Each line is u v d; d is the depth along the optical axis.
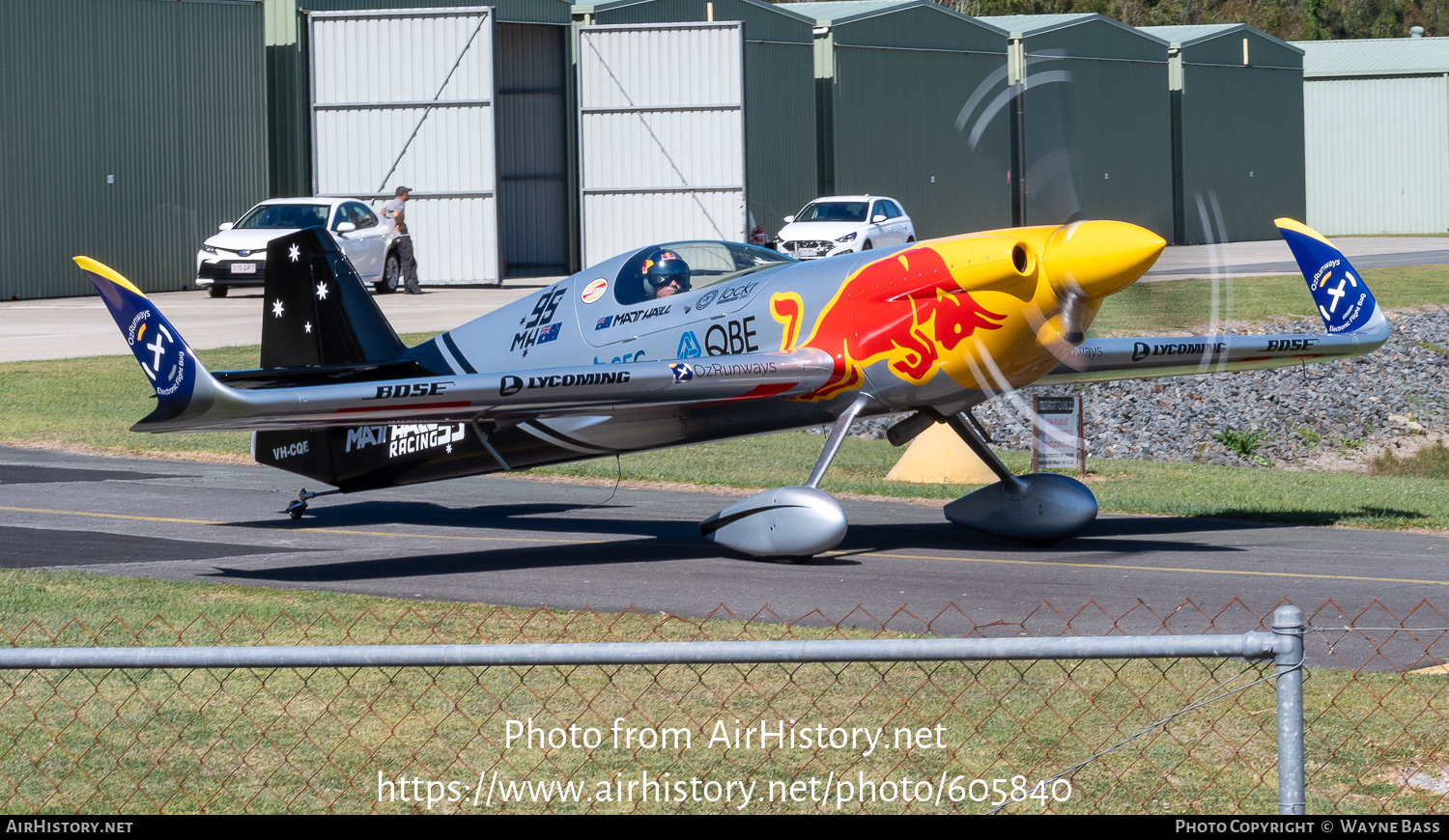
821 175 169.38
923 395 36.66
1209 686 23.39
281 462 44.06
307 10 138.75
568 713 22.55
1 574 33.69
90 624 28.47
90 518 43.12
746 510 36.62
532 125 156.62
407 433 41.47
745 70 136.25
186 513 44.59
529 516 44.66
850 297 36.44
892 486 49.75
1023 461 55.03
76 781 19.75
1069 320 35.31
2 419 64.50
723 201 137.25
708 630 28.30
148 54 129.00
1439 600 31.30
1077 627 28.83
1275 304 106.38
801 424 39.34
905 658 14.95
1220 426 73.38
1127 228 34.25
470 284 132.00
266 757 20.67
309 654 15.32
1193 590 32.50
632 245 139.12
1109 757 20.38
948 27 182.50
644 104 137.62
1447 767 19.88
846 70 169.00
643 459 56.28
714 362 35.38
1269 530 41.66
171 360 29.97
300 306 44.03
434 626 28.56
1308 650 26.48
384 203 131.62
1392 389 84.00
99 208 126.06
